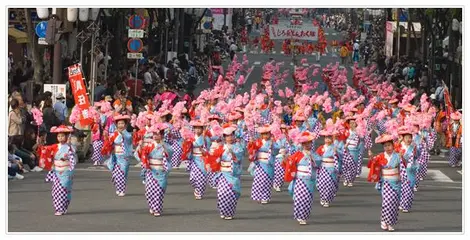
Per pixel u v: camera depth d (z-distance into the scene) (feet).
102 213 85.81
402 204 90.48
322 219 85.40
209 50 280.31
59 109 121.70
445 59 205.87
